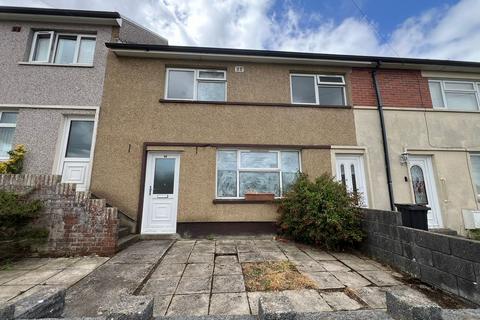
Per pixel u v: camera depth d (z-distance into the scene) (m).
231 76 7.04
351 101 7.21
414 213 4.38
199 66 7.05
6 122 6.30
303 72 7.41
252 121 6.78
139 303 1.58
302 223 5.31
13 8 6.34
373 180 6.79
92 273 3.60
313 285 3.27
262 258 4.43
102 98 6.46
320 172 6.65
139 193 6.07
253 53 6.86
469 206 6.79
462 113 7.41
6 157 6.11
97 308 2.60
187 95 6.98
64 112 6.32
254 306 2.68
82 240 4.49
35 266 3.90
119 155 6.21
